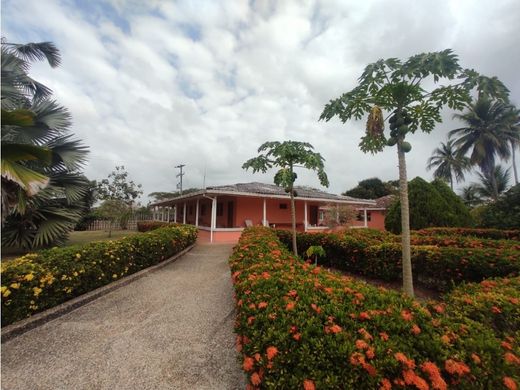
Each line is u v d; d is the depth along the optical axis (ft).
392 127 11.16
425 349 4.51
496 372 4.21
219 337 9.07
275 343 4.75
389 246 15.19
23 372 7.11
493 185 66.18
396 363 4.15
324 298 6.25
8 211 11.58
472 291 8.08
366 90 11.00
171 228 25.91
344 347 4.42
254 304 6.02
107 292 13.56
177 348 8.37
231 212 44.37
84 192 25.04
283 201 48.26
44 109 22.53
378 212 67.41
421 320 5.29
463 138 68.39
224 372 7.16
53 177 22.61
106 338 8.98
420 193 29.43
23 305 9.66
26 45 28.84
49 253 12.17
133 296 13.23
